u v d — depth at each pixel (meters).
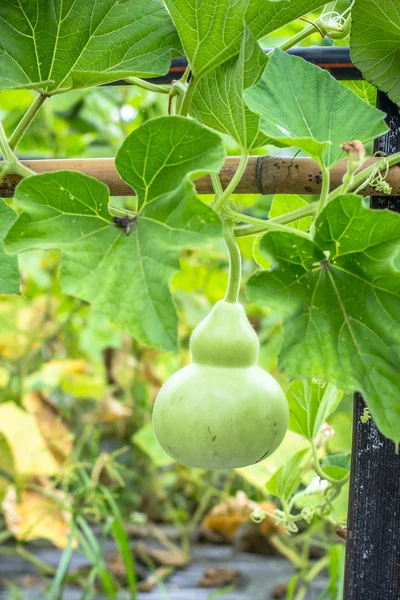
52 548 3.43
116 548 3.39
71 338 3.86
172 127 1.22
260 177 1.42
